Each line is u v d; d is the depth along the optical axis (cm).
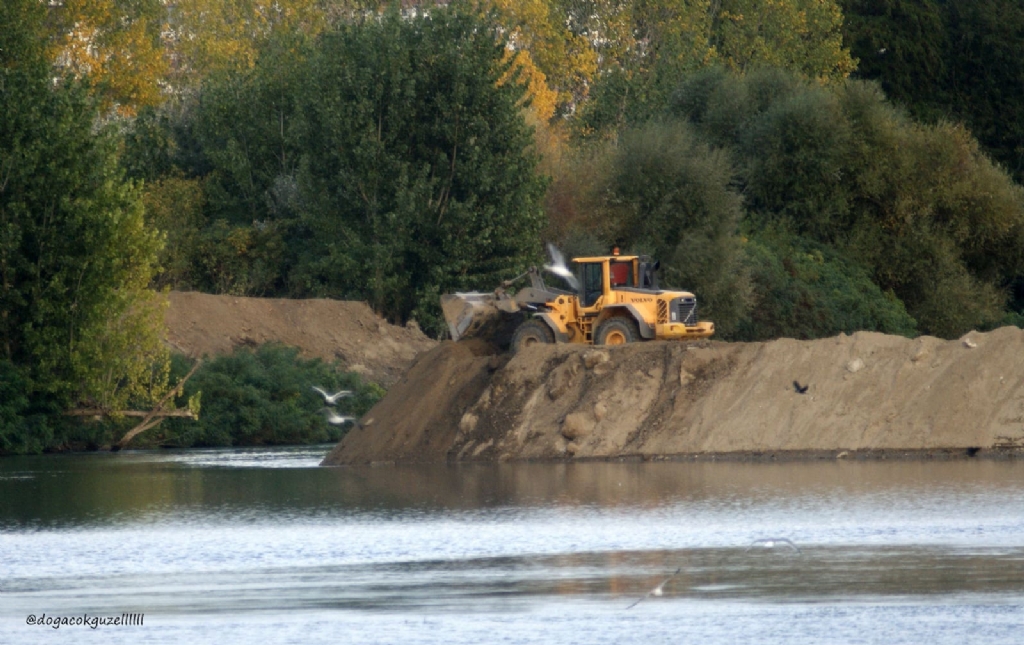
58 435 16362
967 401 11894
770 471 11100
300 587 7006
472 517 9081
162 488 11581
